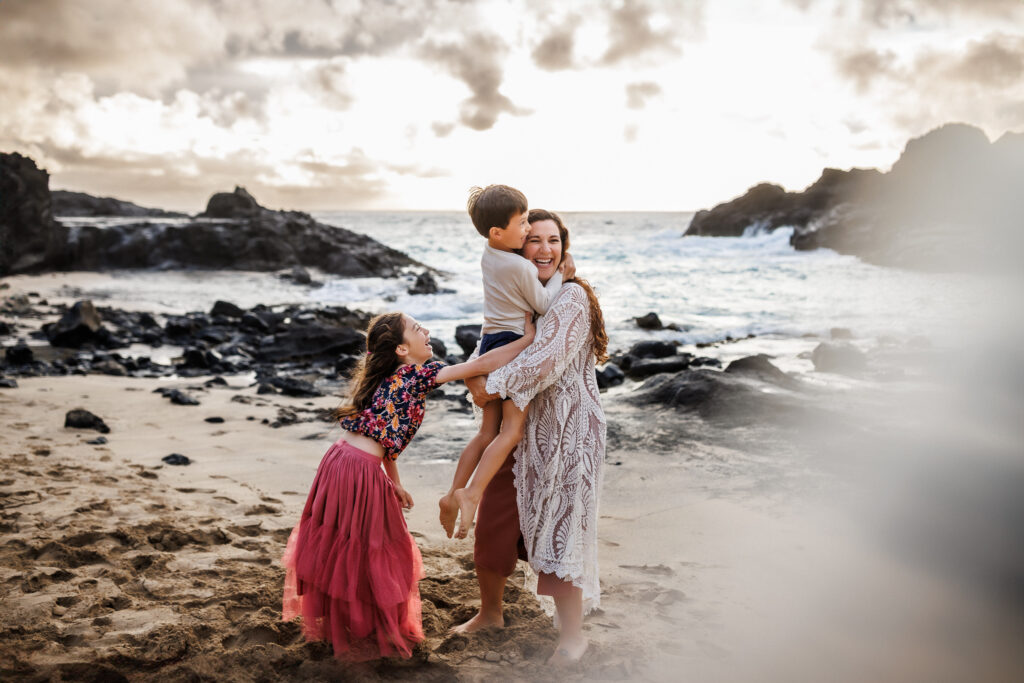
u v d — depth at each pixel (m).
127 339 15.31
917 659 3.22
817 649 3.30
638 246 52.84
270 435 7.60
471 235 96.62
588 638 3.42
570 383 3.35
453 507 3.12
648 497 5.63
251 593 3.78
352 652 3.12
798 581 4.09
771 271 32.19
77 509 4.95
